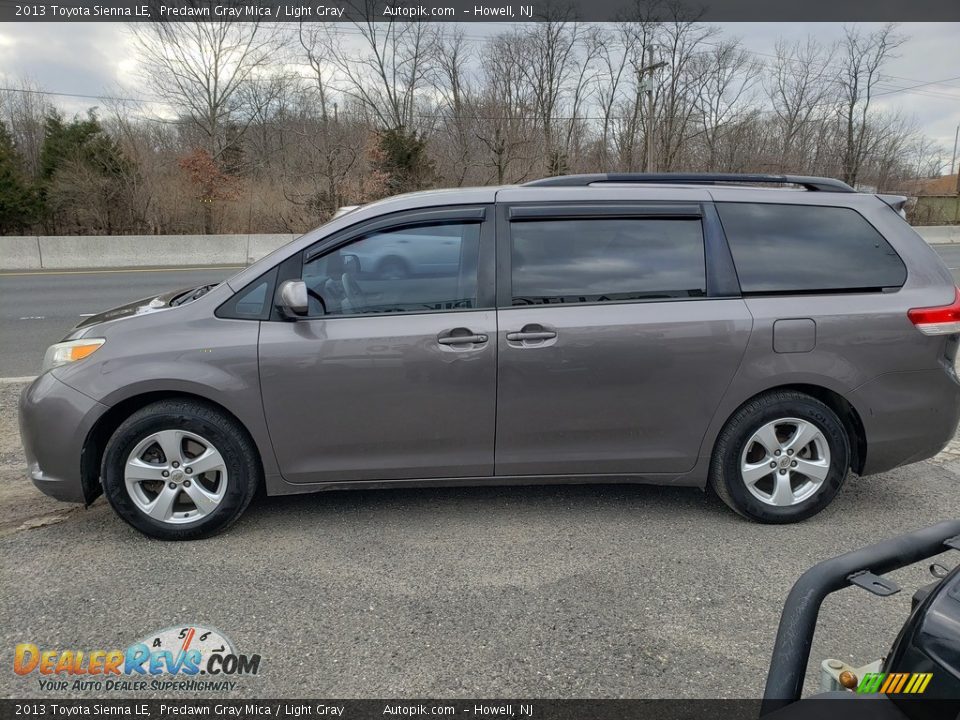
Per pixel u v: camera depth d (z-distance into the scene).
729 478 3.66
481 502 4.01
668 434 3.61
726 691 2.46
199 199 22.56
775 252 3.67
